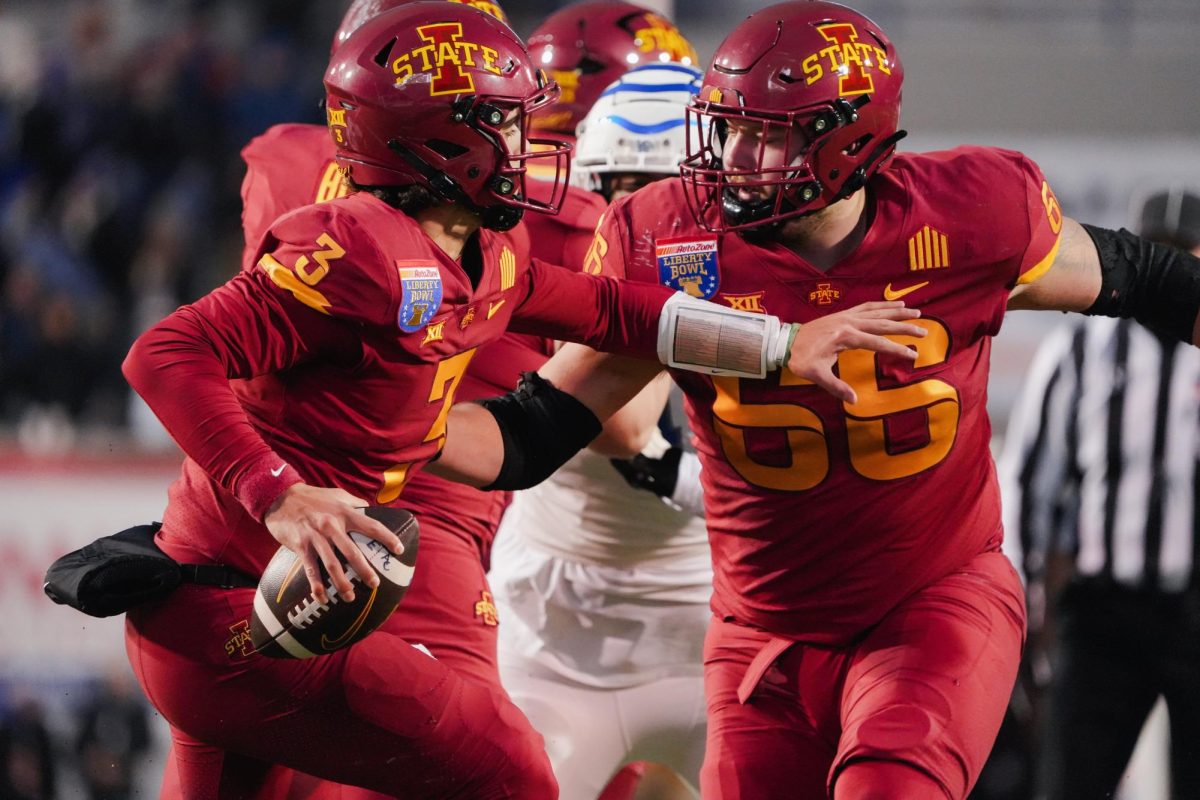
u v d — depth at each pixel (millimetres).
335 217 9914
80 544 23812
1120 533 16641
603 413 11703
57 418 28234
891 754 9938
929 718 10133
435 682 10812
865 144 10664
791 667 11344
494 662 13125
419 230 10258
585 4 16953
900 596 11078
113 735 23469
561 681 14469
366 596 9703
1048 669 17609
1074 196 31062
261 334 9797
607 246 11453
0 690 23688
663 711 14383
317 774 10930
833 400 10773
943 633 10703
